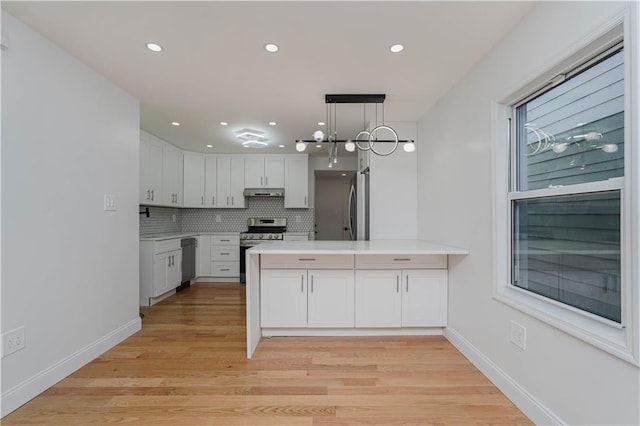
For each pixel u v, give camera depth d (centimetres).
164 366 220
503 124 195
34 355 182
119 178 263
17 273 172
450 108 264
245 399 179
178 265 438
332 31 183
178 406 173
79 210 219
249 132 393
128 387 192
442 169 281
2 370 164
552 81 158
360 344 259
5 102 167
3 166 166
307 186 538
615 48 125
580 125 144
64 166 206
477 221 219
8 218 168
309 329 278
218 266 514
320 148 501
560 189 151
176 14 168
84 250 223
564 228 154
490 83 202
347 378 203
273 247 256
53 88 197
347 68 228
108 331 248
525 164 185
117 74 239
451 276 264
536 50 158
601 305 132
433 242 302
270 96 282
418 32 183
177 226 543
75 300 214
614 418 117
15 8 163
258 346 255
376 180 351
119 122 262
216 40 193
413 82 252
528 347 165
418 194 348
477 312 219
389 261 270
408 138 351
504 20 172
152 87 264
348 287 269
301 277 269
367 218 370
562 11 141
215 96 282
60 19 173
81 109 221
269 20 172
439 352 244
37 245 185
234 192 536
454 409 171
